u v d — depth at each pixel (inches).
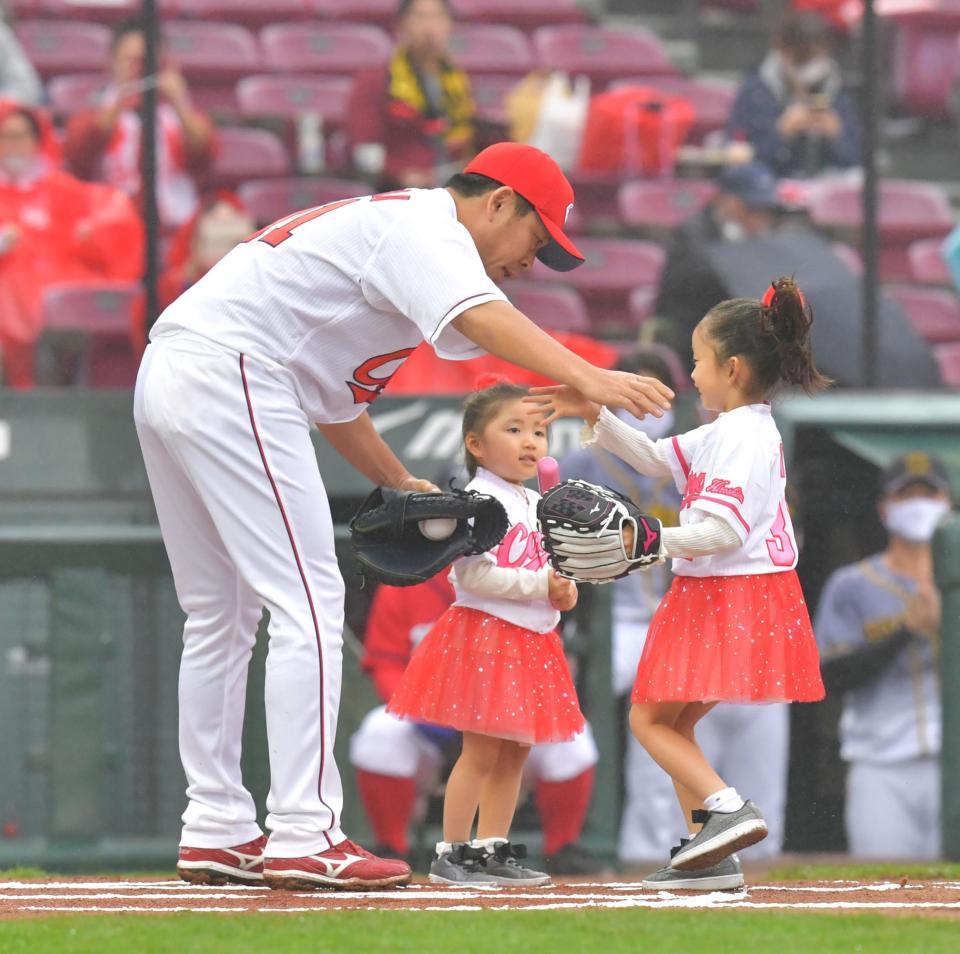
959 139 1392.7
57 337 1024.9
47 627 750.5
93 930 374.0
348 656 759.7
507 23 1507.1
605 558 456.4
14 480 854.5
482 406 528.4
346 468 828.6
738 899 452.8
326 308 460.4
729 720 805.2
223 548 484.1
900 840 819.4
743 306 491.2
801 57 1234.0
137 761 760.3
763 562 474.0
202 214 992.9
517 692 506.6
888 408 844.0
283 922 382.3
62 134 1190.9
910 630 821.9
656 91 1321.4
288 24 1438.2
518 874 513.0
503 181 467.8
